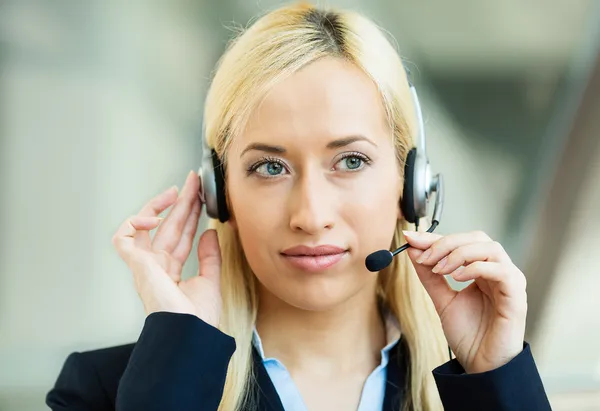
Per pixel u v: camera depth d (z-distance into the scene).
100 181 4.19
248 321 1.33
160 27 3.97
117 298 4.11
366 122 1.17
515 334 1.20
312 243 1.14
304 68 1.15
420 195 1.25
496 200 4.10
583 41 3.78
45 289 4.07
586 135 3.62
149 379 1.13
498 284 1.20
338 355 1.29
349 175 1.17
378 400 1.28
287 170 1.17
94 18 3.92
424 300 1.40
